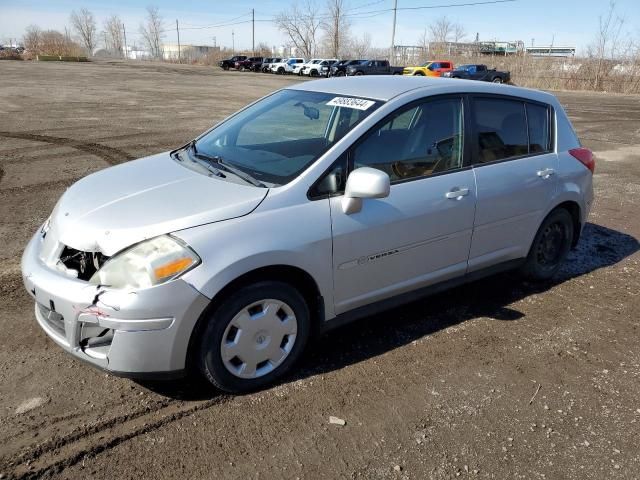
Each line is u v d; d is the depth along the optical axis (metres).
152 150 9.87
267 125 3.72
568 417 2.91
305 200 2.97
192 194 2.93
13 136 10.87
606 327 3.94
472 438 2.71
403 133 3.41
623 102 26.02
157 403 2.87
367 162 3.23
